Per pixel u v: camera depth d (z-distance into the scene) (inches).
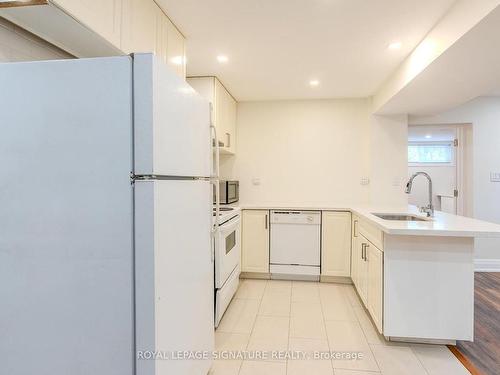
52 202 45.3
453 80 98.9
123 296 44.6
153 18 73.6
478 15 62.2
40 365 46.5
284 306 115.0
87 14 52.0
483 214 157.4
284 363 79.4
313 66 114.5
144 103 43.5
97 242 44.7
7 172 45.9
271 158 165.3
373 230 96.6
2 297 46.8
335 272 141.6
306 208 142.8
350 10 76.8
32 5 46.4
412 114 152.6
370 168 154.1
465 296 82.5
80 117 44.4
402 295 84.7
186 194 57.4
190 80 127.1
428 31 86.0
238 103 167.6
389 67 114.0
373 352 84.0
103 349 45.3
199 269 64.4
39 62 44.8
